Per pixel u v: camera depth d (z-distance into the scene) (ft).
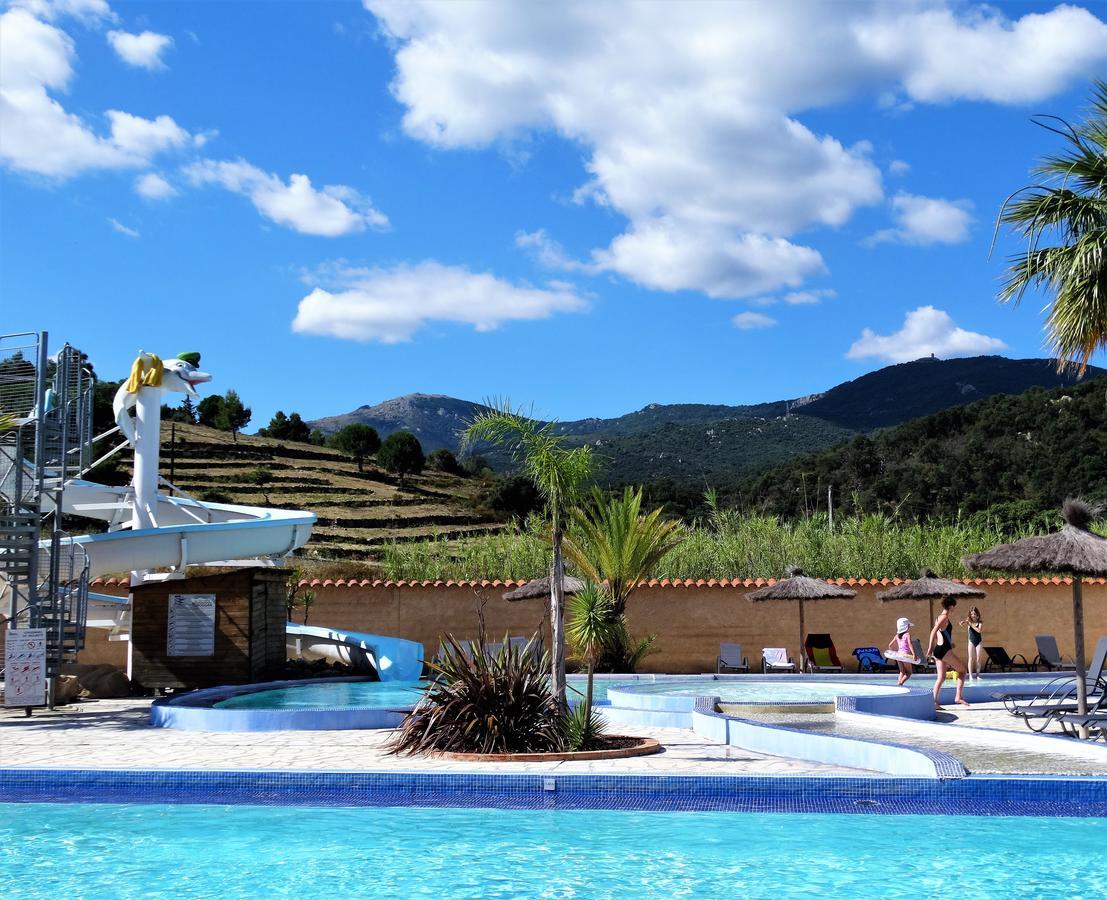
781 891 20.25
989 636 78.59
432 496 281.33
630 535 73.31
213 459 266.36
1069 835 24.63
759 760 33.32
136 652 61.05
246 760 32.37
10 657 47.47
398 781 28.84
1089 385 227.61
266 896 20.25
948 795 27.50
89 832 25.35
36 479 53.78
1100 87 44.24
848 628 78.33
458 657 35.09
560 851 23.35
